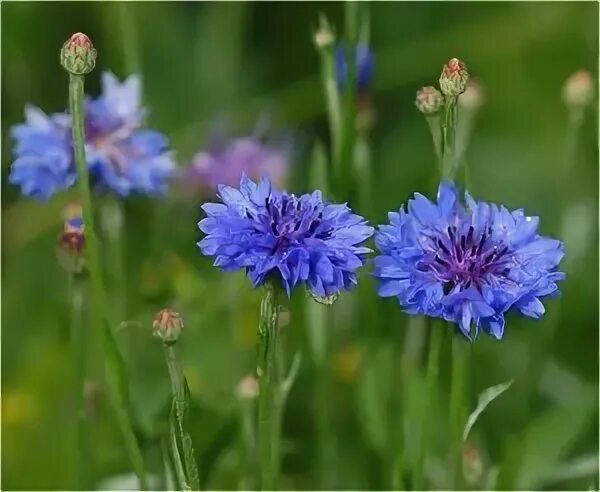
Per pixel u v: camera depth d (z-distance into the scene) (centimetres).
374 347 93
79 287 86
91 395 92
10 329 101
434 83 110
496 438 97
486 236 81
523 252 81
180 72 110
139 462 84
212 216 79
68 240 86
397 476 85
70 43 81
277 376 85
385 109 110
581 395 96
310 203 79
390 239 80
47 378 98
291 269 78
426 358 96
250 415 86
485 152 110
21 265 103
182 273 98
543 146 109
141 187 90
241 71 110
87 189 82
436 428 93
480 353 99
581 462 91
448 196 81
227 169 101
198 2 111
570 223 96
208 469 87
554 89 111
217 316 100
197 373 95
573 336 101
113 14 104
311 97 109
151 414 89
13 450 96
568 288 101
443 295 80
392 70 110
